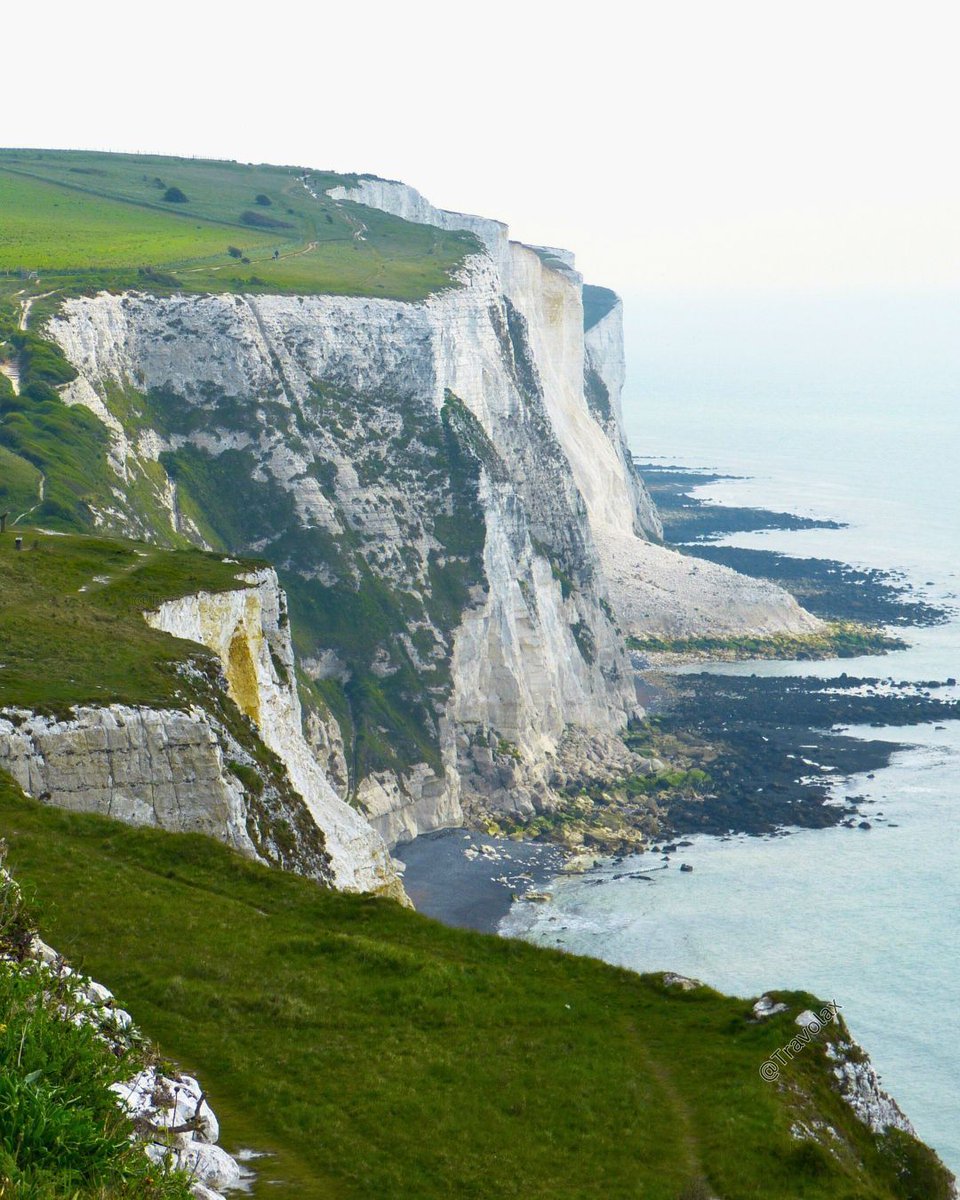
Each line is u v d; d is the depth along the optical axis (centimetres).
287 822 5344
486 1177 2805
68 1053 2102
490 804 14000
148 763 4731
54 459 11469
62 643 5312
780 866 11912
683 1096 3272
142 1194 1905
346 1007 3431
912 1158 3441
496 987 3675
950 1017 8931
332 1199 2581
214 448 14538
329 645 13825
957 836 12588
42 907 3116
